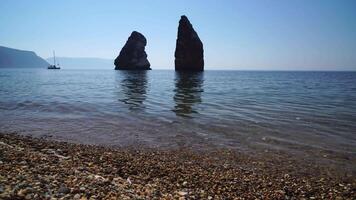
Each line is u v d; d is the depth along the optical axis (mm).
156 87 54500
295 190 9500
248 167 11883
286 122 20828
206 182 9695
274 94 43281
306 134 17359
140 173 10141
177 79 85125
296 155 13531
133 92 43562
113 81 75188
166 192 8320
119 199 6984
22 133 16812
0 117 21766
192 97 37344
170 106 28562
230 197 8461
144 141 15547
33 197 6289
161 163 11727
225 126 19375
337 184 10312
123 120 21156
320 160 12906
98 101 31828
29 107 26828
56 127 18609
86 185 7691
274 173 11258
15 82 68188
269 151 14070
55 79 86500
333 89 55344
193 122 20625
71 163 10352
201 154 13469
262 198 8617
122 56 158875
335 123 20609
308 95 42156
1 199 5875
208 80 85875
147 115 23297
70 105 28406
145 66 157375
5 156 10070
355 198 9094
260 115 23719
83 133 17125
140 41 157750
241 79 101125
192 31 126438
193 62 127312
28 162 9609
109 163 11039
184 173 10555
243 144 15195
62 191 6973
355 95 42562
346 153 13875
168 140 15812
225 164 12164
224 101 33250
